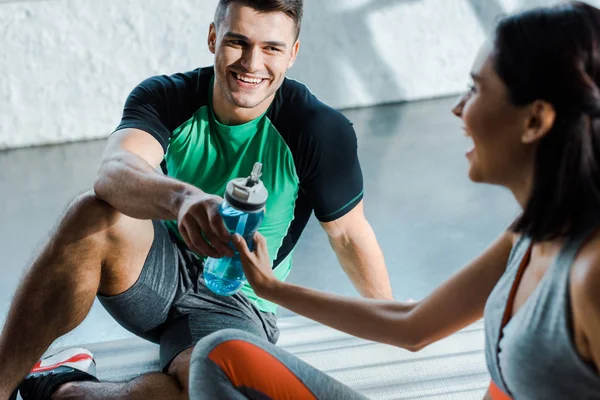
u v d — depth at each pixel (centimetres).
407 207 315
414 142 396
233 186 127
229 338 115
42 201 352
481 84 99
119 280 162
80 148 424
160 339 172
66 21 416
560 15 92
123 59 426
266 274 133
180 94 175
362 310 129
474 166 105
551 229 92
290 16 163
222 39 161
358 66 454
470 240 282
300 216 181
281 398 114
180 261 173
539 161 93
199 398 112
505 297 101
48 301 156
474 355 193
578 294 86
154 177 146
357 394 121
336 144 172
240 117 170
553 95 91
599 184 89
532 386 95
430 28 456
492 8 458
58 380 161
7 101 423
